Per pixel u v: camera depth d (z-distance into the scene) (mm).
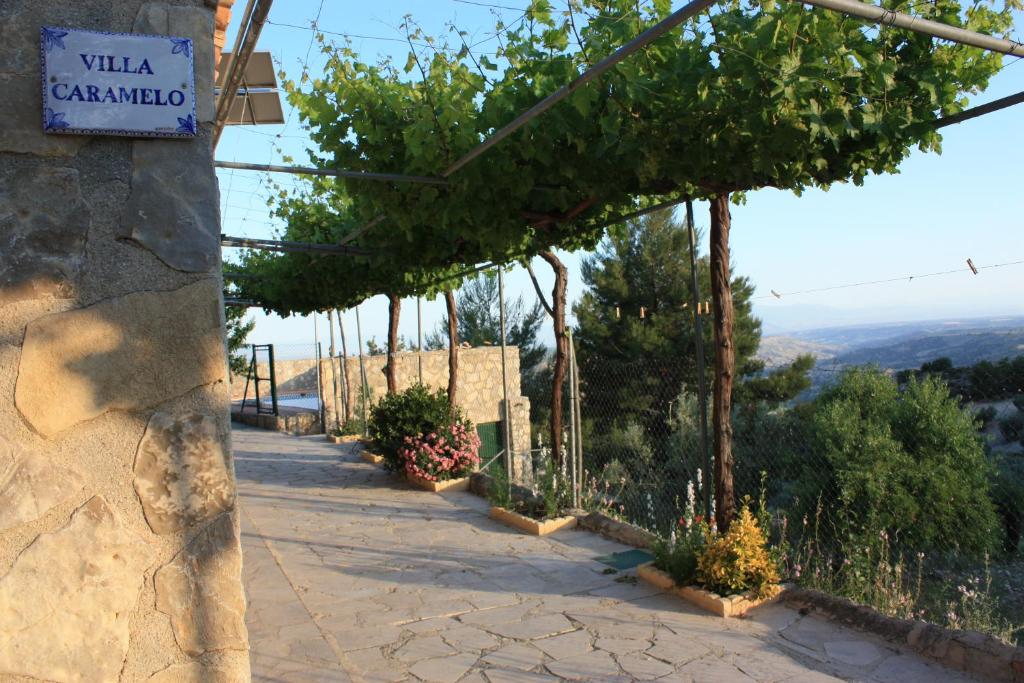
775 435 11953
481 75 4207
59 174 1980
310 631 4160
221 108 3963
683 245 21094
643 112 4004
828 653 3818
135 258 2043
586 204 5180
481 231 5406
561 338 7004
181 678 2055
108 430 2004
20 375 1931
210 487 2094
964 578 7246
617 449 14367
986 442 9266
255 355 18000
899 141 3977
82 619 1961
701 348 4945
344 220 8258
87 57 1975
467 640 4074
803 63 3432
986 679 3461
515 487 7418
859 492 9070
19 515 1912
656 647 3930
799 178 4262
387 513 7328
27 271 1946
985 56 3756
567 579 5129
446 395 9945
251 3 2818
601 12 3574
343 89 4586
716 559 4562
